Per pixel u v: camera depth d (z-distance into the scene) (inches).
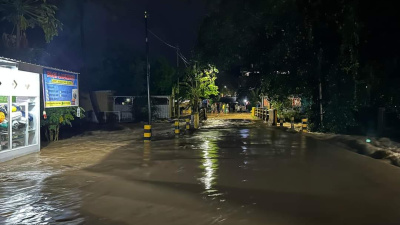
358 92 756.0
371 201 271.1
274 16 837.2
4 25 723.4
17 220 233.8
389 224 223.1
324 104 843.4
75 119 1125.7
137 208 256.5
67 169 399.2
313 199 276.8
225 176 358.6
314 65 868.6
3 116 462.3
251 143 628.4
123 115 1363.2
